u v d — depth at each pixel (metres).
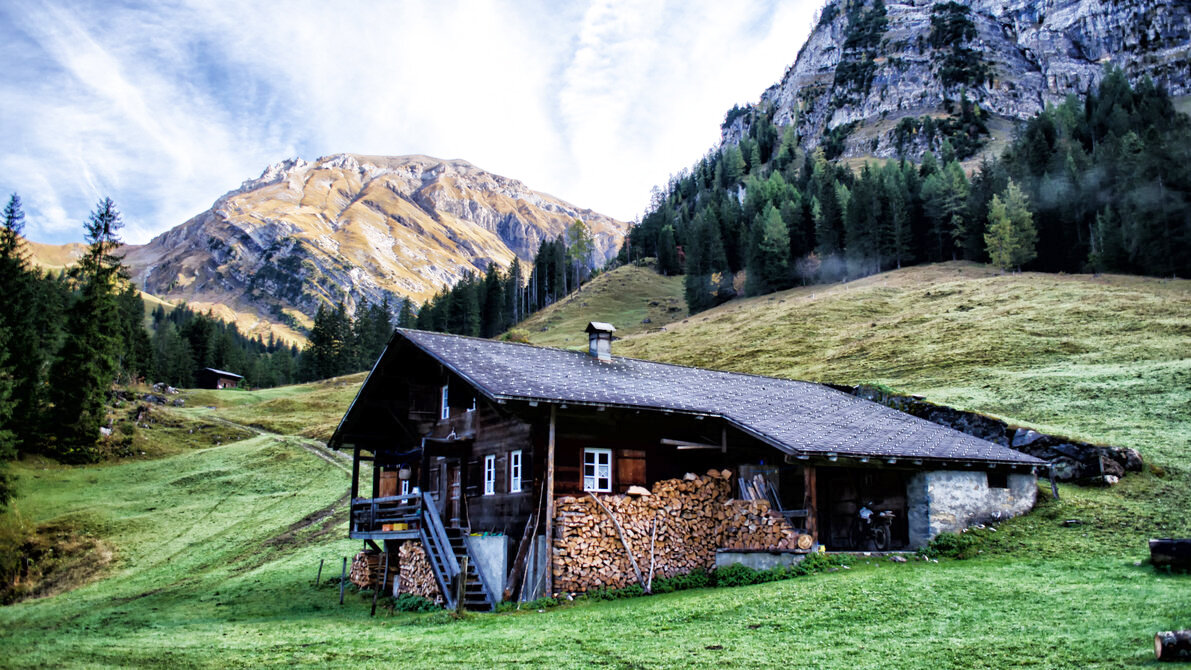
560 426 22.38
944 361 59.03
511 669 11.98
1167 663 9.47
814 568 19.77
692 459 24.55
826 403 28.91
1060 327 64.06
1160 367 43.97
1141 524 21.56
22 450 62.09
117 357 84.56
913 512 22.89
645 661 11.95
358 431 30.81
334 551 36.88
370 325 167.25
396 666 12.79
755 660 11.55
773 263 133.38
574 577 20.70
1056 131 168.50
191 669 13.27
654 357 90.75
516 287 194.62
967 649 11.27
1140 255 92.12
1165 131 133.50
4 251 81.81
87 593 34.31
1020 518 24.00
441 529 22.94
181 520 48.38
